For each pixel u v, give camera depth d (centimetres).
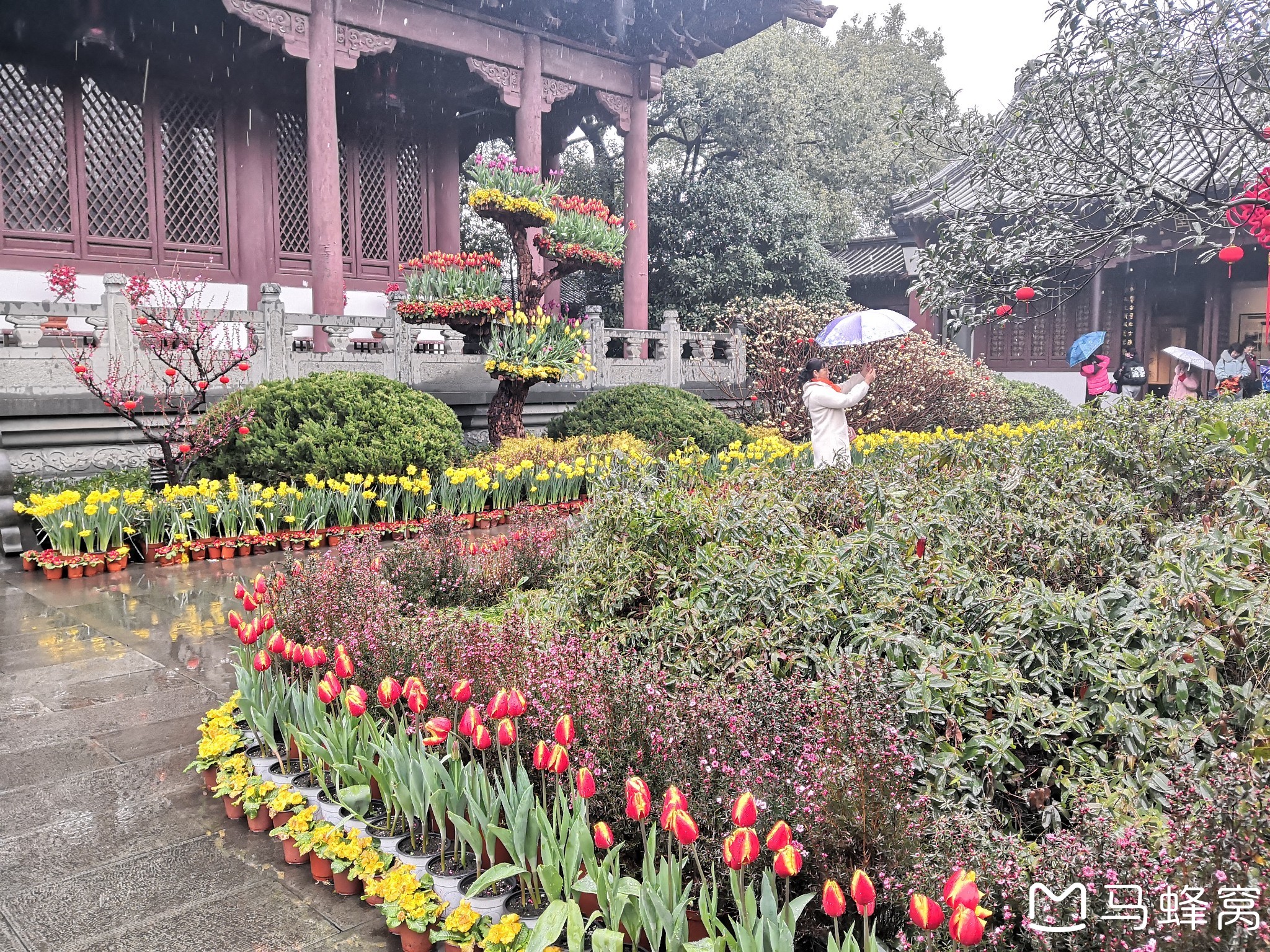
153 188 1321
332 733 324
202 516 752
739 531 410
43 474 876
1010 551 416
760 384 1481
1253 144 493
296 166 1477
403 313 1095
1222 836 199
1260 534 352
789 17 1583
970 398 1477
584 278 2236
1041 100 491
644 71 1617
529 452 1008
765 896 213
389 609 421
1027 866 228
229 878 289
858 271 2645
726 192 2011
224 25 1306
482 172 1092
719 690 320
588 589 431
